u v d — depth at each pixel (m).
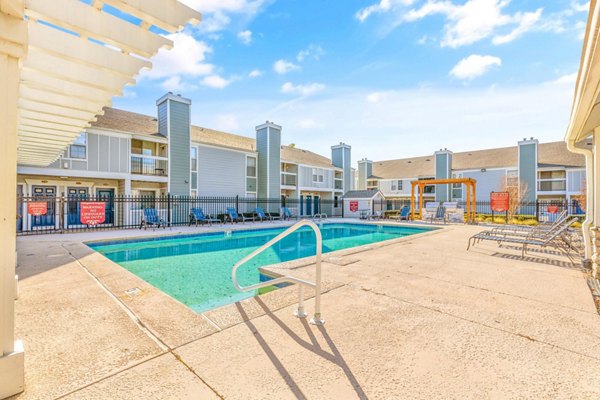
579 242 8.01
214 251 9.16
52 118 5.24
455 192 33.09
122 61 3.61
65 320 2.77
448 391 1.76
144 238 10.01
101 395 1.69
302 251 9.41
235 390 1.75
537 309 3.13
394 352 2.22
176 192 17.14
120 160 15.06
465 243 8.17
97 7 2.71
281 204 24.66
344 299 3.42
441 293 3.67
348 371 1.96
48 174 12.96
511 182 28.23
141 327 2.62
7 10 1.66
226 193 20.80
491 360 2.12
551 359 2.14
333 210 28.80
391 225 16.05
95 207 10.82
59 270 4.70
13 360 1.69
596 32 2.12
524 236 8.55
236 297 4.83
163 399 1.66
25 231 10.87
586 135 5.35
